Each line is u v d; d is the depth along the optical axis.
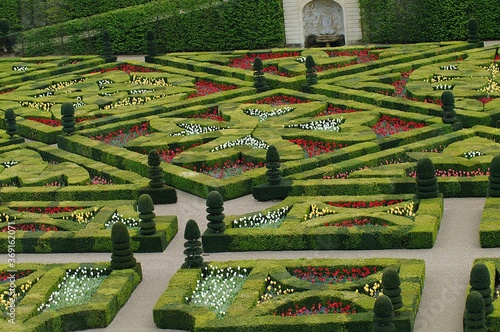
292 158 45.38
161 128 52.31
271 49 73.50
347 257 35.97
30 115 58.12
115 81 66.44
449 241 36.44
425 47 68.88
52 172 46.94
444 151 44.75
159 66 70.69
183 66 70.00
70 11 80.38
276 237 37.12
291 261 34.84
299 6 76.44
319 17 77.38
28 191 44.09
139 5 77.56
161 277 35.72
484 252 35.12
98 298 32.88
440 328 29.94
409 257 35.34
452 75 59.19
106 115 56.97
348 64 67.00
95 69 71.31
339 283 33.19
